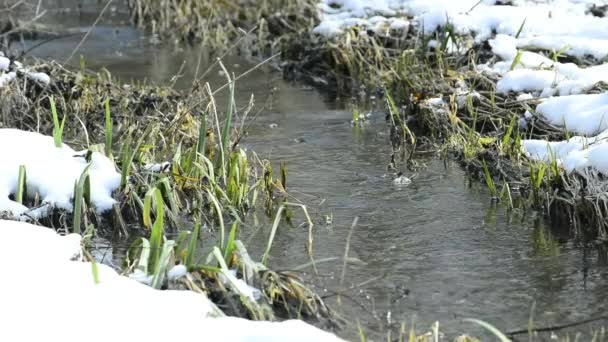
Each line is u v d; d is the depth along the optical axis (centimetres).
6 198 968
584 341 747
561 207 1019
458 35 1594
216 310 729
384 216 1030
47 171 1004
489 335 758
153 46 1953
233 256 823
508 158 1159
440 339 748
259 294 770
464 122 1291
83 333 689
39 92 1379
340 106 1511
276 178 1158
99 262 909
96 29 2102
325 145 1297
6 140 1036
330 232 985
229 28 1970
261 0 2053
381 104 1518
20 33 1962
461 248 943
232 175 1041
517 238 968
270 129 1375
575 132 1157
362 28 1727
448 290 843
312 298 791
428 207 1057
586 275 877
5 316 709
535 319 787
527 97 1281
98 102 1394
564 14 1609
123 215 1007
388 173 1177
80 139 1298
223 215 1034
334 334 748
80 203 938
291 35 1827
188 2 2059
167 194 1019
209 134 1191
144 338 684
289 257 920
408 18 1745
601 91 1247
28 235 854
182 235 827
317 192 1109
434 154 1251
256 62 1809
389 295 832
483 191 1107
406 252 931
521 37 1543
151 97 1415
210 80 1669
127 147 1023
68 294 741
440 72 1444
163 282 776
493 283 859
